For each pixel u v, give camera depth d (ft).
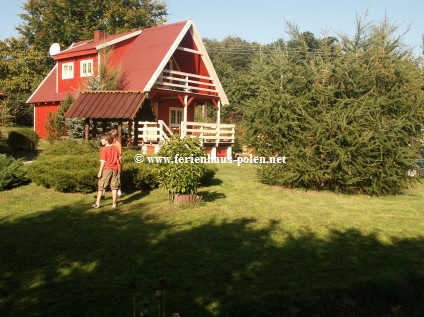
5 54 129.90
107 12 138.82
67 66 89.15
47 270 19.08
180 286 17.38
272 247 22.80
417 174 44.01
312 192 43.19
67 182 36.73
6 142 71.92
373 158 41.19
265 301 15.52
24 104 125.29
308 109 42.39
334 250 22.43
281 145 43.70
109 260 20.54
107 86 71.56
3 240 23.57
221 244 23.22
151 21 153.48
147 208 32.27
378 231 26.73
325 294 16.25
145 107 46.34
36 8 149.59
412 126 40.81
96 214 30.22
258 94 44.83
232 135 77.92
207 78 81.56
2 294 16.56
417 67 43.34
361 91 41.78
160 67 70.74
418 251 22.58
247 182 47.67
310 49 45.34
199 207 32.96
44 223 27.55
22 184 41.52
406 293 16.69
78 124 70.23
